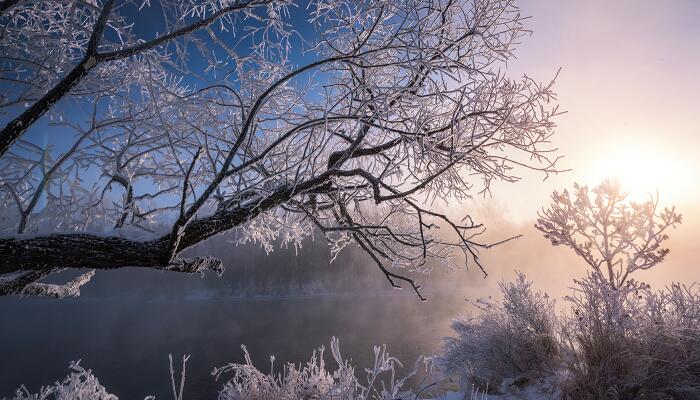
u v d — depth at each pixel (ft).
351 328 115.14
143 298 230.27
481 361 19.94
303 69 7.76
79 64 7.66
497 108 10.36
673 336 15.12
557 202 17.87
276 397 14.60
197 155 7.10
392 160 9.08
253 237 12.97
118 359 89.71
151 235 7.95
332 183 10.05
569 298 17.17
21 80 9.64
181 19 9.87
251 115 7.52
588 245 17.21
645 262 16.56
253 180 11.17
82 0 8.98
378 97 8.73
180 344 103.86
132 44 9.90
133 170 11.68
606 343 15.37
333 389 13.64
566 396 15.42
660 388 14.26
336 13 11.12
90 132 10.00
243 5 8.40
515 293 21.06
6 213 10.78
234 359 84.84
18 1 8.18
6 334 123.95
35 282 9.33
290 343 98.43
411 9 9.93
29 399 15.40
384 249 13.37
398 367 64.28
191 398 60.64
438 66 9.20
